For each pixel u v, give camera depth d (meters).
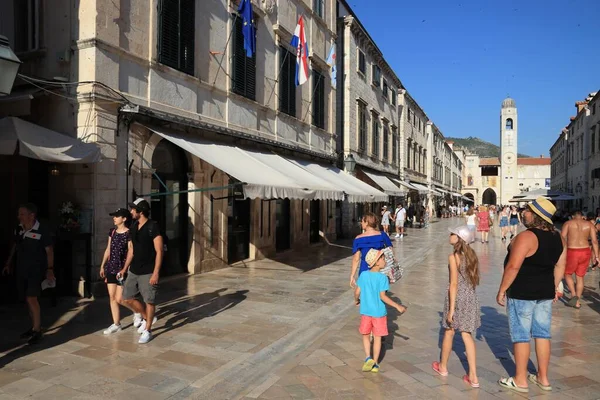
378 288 5.09
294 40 14.60
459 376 4.87
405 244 20.23
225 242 12.13
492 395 4.39
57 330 6.27
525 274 4.44
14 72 5.09
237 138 12.19
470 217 21.38
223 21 11.80
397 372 4.99
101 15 8.03
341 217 22.52
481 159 94.94
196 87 10.77
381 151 28.39
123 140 8.56
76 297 8.07
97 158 7.50
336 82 22.03
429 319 7.30
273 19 14.49
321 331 6.64
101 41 8.00
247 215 13.70
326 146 19.19
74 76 8.09
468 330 4.59
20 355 5.29
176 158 10.66
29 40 8.48
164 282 9.84
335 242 20.20
